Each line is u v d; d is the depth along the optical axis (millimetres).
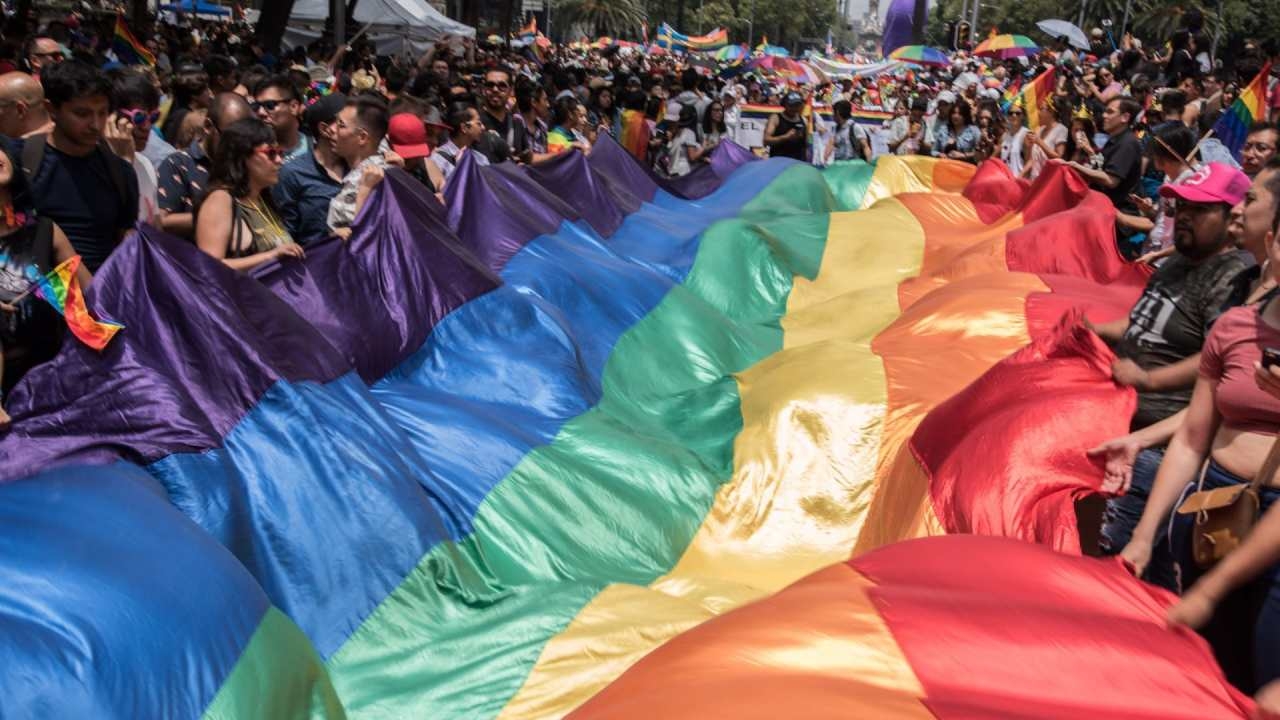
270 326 5145
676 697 2887
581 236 9406
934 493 5188
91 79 5172
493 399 6551
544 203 9367
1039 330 7219
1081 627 3225
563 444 6285
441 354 6664
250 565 4598
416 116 8156
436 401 6082
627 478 6203
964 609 3268
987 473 4871
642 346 8062
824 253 11188
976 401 5441
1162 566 4055
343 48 17391
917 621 3209
